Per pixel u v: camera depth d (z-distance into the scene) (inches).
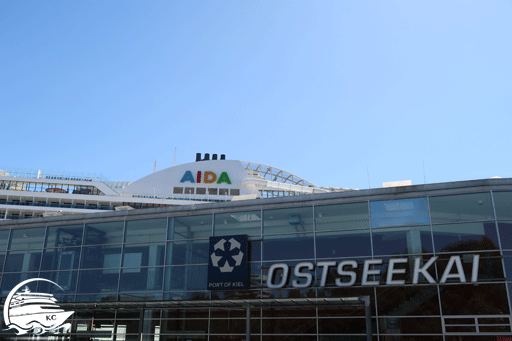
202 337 1083.3
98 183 4867.1
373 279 1002.7
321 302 1001.5
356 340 970.1
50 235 1317.7
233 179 5123.0
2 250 1346.0
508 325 893.8
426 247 991.0
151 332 1124.5
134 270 1200.2
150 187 5024.6
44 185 4783.5
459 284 944.9
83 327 1187.3
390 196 1053.2
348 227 1061.1
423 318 944.3
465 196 1000.9
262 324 1047.0
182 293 1136.2
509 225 957.8
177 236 1195.3
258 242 1119.6
